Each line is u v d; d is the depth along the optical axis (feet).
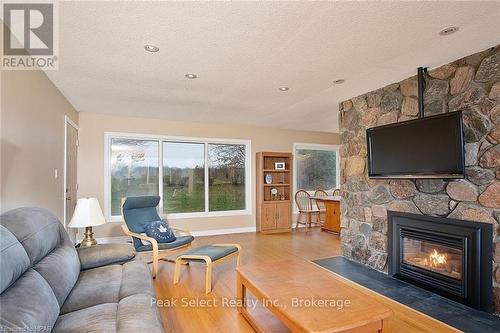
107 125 16.89
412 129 9.53
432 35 7.41
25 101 8.18
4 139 6.92
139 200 13.34
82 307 5.71
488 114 8.14
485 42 7.79
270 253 14.51
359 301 6.21
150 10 6.22
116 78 10.51
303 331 5.19
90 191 16.35
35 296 4.53
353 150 13.12
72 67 9.41
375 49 8.23
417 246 10.36
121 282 6.86
